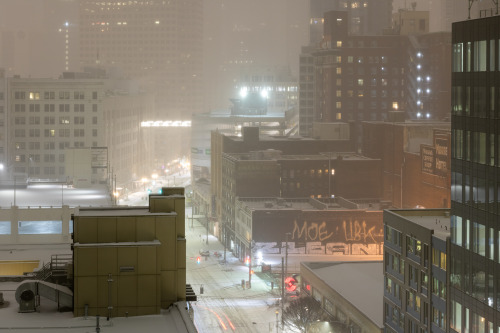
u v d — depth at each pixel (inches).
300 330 4825.3
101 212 1462.8
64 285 1494.8
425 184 7815.0
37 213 5191.9
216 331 5167.3
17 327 1312.7
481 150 2888.8
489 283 2810.0
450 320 3120.1
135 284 1382.9
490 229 2807.6
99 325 1328.7
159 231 1412.4
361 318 4266.7
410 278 3516.2
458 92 3085.6
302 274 5767.7
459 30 3078.2
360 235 7504.9
